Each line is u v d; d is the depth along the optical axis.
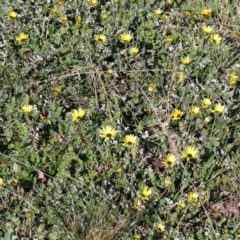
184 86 2.25
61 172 1.98
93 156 2.01
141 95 2.22
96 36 2.33
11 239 1.83
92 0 2.48
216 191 1.99
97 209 1.84
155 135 2.08
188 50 2.39
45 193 1.92
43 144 2.04
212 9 2.57
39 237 1.84
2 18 2.44
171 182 1.94
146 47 2.40
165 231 1.85
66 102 2.19
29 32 2.39
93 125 2.05
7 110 2.11
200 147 2.04
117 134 2.03
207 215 1.88
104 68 2.30
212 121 2.13
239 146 2.07
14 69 2.25
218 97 2.19
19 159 2.01
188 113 2.12
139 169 1.99
